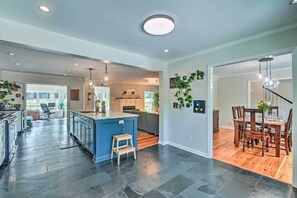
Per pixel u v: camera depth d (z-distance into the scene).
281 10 1.78
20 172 2.52
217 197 1.94
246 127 4.04
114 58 3.06
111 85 8.71
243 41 2.64
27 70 5.39
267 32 2.34
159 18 1.88
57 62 4.17
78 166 2.77
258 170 2.67
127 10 1.78
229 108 6.46
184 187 2.15
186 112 3.67
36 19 1.99
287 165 2.86
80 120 3.95
